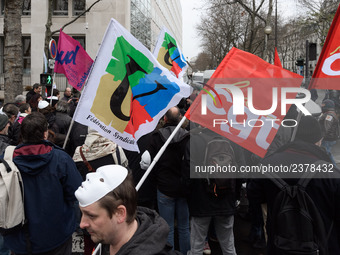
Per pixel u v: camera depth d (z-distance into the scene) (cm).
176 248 513
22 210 296
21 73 1136
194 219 387
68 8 2609
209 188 363
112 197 171
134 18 3150
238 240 523
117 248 178
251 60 341
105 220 171
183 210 430
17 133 539
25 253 304
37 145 304
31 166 296
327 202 267
